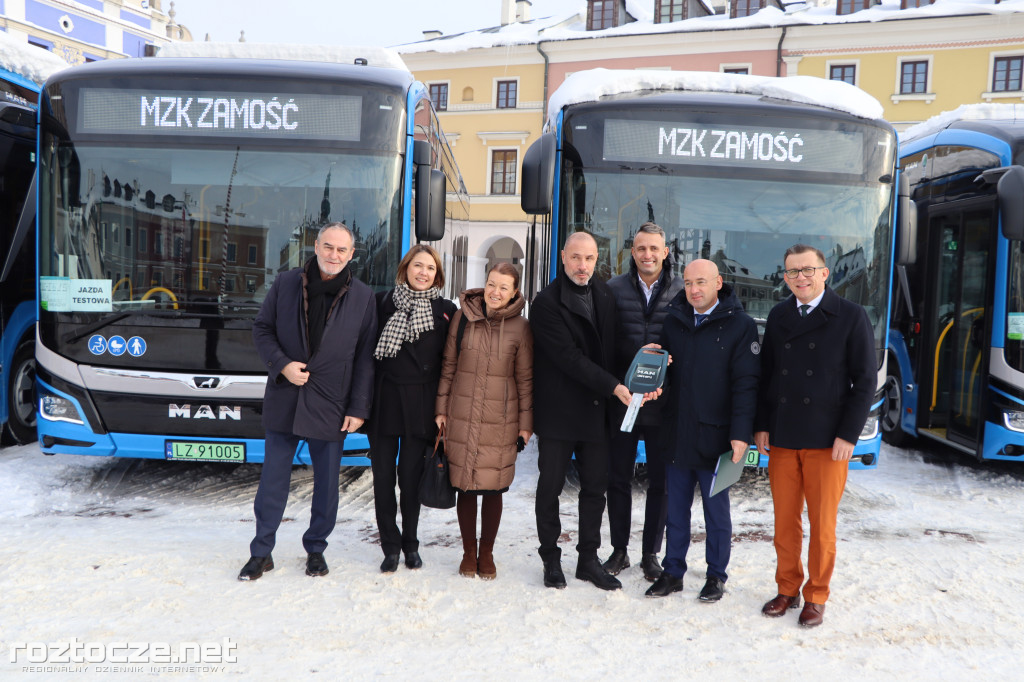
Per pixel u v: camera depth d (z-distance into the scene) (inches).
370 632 145.0
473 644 141.3
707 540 167.8
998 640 148.7
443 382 174.2
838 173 250.2
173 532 203.0
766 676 131.8
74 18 1141.1
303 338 169.5
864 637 149.0
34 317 304.0
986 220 287.9
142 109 234.1
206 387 229.1
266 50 279.6
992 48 1106.1
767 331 163.2
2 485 242.1
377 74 244.2
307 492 252.7
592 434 168.2
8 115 285.0
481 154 1336.1
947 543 211.0
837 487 156.0
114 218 233.0
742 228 248.4
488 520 173.9
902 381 350.0
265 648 137.5
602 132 249.3
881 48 1153.4
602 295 170.7
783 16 1198.9
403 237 237.3
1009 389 275.1
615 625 151.4
